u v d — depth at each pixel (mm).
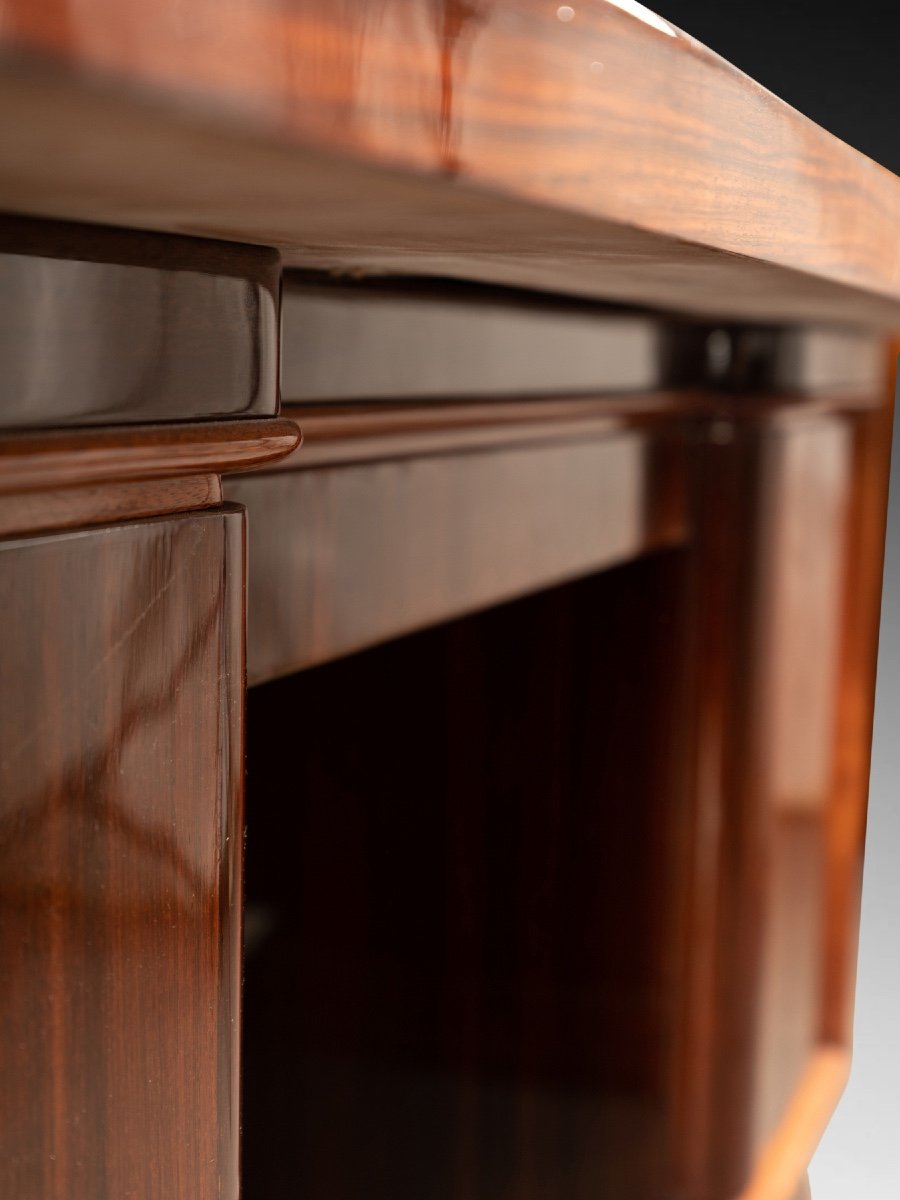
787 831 669
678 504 606
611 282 331
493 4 153
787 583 640
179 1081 201
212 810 204
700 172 216
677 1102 664
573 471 484
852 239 314
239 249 207
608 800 640
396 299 347
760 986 661
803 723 668
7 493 162
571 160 174
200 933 204
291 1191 624
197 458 193
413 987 634
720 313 478
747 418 618
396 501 360
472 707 624
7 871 167
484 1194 652
